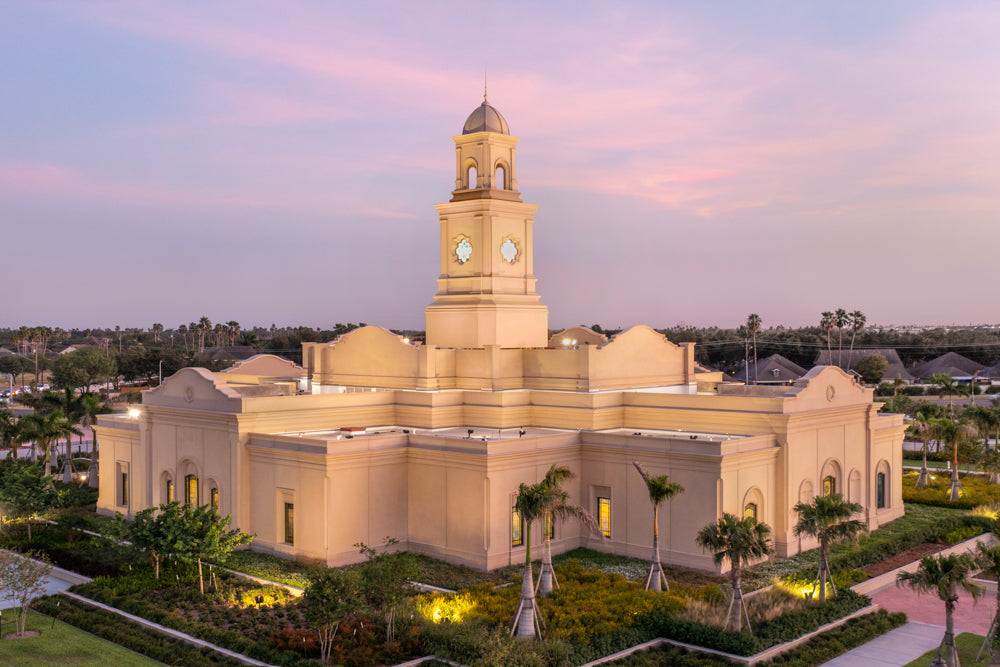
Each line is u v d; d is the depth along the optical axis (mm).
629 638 35219
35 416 73000
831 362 168375
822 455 52125
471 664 32344
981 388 150250
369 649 33188
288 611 38719
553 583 39844
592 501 50750
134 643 35438
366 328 60625
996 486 68812
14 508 52125
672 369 61219
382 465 49094
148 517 43062
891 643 37312
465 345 58688
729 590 41250
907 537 52188
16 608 40688
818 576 40625
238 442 50219
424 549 49312
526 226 60688
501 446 47156
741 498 46750
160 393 56219
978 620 40469
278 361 72250
